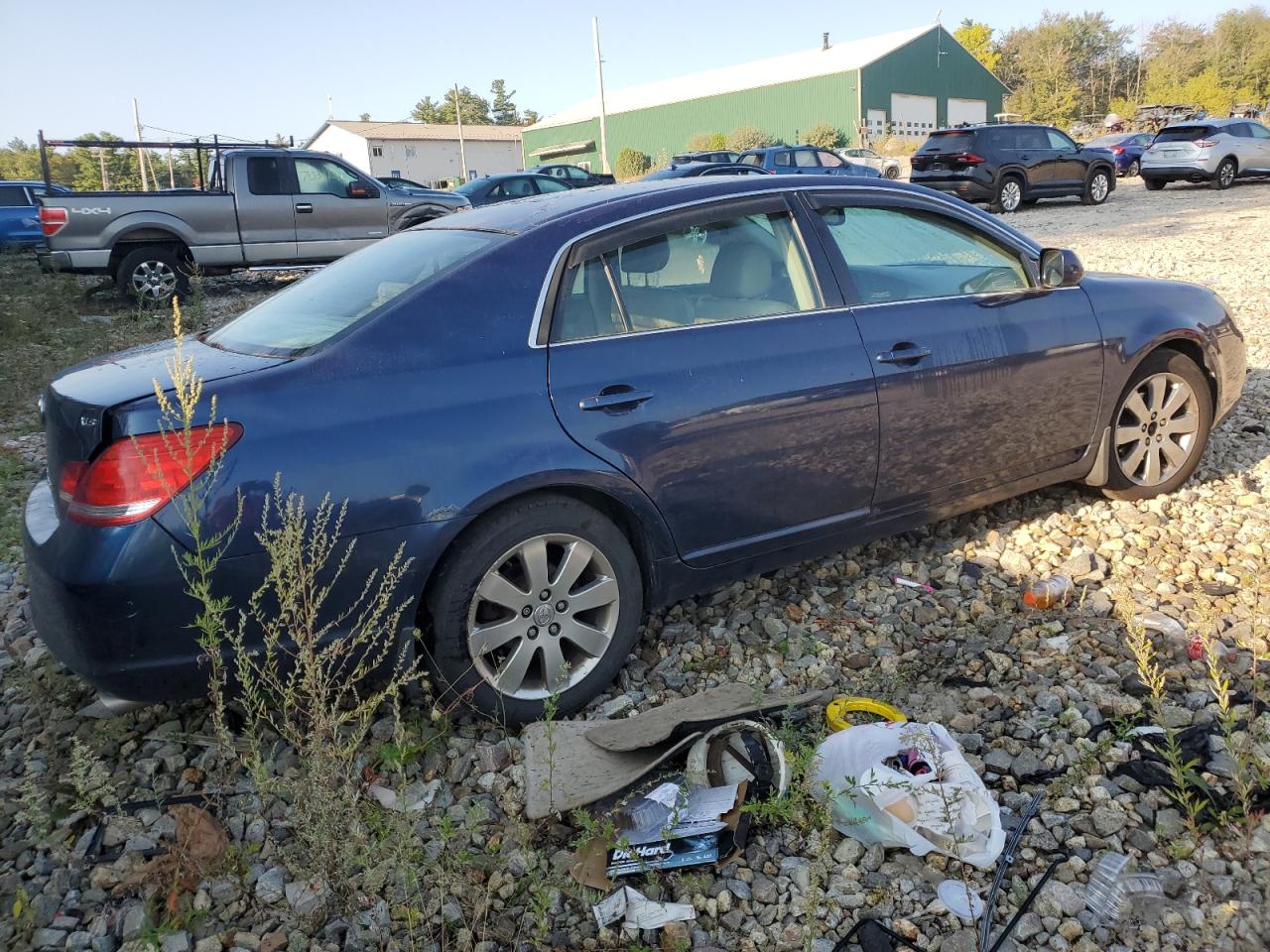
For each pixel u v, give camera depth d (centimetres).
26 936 242
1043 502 491
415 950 235
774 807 259
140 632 268
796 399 355
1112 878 244
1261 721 295
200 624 248
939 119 5572
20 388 817
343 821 254
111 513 264
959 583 412
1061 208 2244
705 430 338
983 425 408
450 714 323
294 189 1391
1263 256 1241
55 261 1269
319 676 254
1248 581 393
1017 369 411
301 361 292
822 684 345
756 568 372
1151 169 2566
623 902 247
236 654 279
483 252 325
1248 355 757
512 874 261
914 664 353
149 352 344
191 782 302
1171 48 7656
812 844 263
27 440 693
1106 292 454
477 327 312
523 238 330
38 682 349
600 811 272
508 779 298
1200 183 2812
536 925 244
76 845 275
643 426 326
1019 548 440
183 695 283
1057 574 413
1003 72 8588
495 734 319
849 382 367
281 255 1394
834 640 374
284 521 260
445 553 302
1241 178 2728
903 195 412
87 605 264
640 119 6222
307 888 255
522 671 319
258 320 351
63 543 270
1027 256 435
